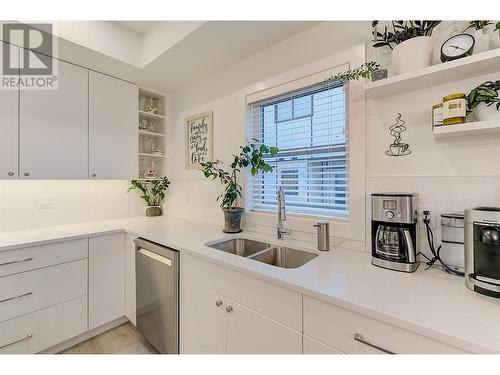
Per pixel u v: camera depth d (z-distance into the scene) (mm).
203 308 1366
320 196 1633
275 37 1683
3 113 1715
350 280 986
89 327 1889
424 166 1167
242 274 1161
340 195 1537
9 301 1541
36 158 1854
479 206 1019
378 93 1253
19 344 1579
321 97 1612
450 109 971
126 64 2049
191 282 1442
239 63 2021
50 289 1703
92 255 1909
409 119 1210
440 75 1029
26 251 1604
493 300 803
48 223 2166
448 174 1104
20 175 1782
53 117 1936
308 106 1688
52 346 1740
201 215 2420
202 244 1556
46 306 1687
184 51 1857
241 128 2014
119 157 2346
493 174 1004
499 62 913
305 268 1123
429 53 1083
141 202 2842
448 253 1050
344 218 1510
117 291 2051
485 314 732
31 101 1832
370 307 774
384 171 1288
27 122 1813
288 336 995
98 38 1852
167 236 1780
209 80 2301
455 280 981
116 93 2324
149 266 1739
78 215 2354
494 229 798
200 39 1704
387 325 757
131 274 2004
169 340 1575
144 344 1872
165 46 1855
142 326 1815
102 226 2178
